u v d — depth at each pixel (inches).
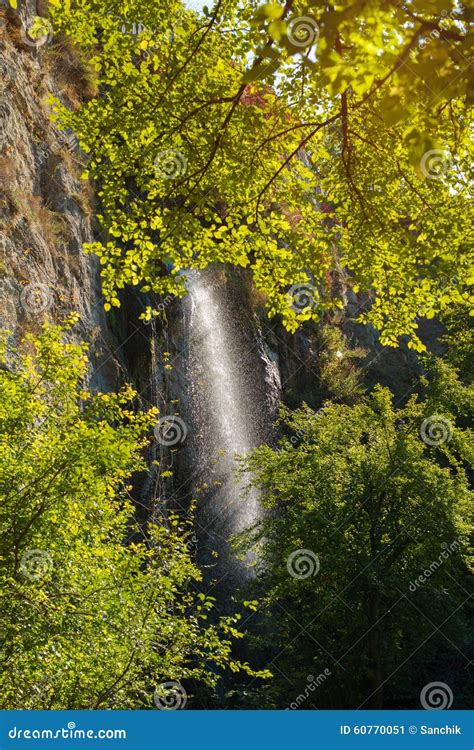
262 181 341.1
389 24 132.6
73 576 280.7
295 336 1381.6
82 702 280.2
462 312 706.2
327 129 348.8
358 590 653.9
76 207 716.0
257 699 651.5
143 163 338.0
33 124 682.2
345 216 348.5
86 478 264.8
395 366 1657.2
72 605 271.4
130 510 367.2
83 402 393.7
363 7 128.2
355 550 660.7
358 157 326.0
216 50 325.4
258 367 1149.7
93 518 308.2
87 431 270.5
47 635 251.3
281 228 353.4
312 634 687.7
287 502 796.6
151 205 338.3
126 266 344.2
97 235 756.0
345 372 1445.6
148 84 339.3
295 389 1348.4
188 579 364.8
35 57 710.5
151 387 823.1
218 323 1077.8
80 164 751.1
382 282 358.3
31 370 302.5
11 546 256.4
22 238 585.6
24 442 279.6
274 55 153.4
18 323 531.8
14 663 253.0
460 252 323.3
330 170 350.6
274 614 783.7
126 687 304.0
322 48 129.4
